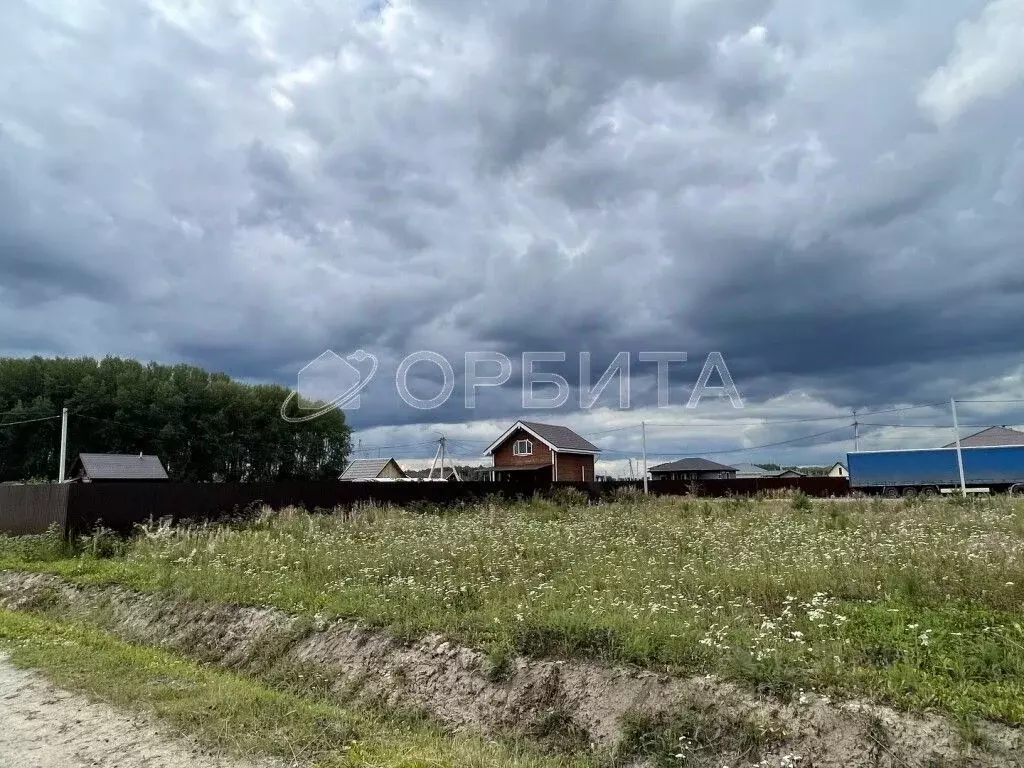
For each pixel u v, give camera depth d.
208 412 54.81
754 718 4.91
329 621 8.12
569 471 45.94
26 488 16.94
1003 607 6.67
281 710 5.85
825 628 6.34
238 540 13.77
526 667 6.27
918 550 9.48
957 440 34.53
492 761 4.93
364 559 11.18
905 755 4.30
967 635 5.79
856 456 36.66
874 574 8.15
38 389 47.12
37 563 13.82
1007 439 45.31
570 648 6.29
